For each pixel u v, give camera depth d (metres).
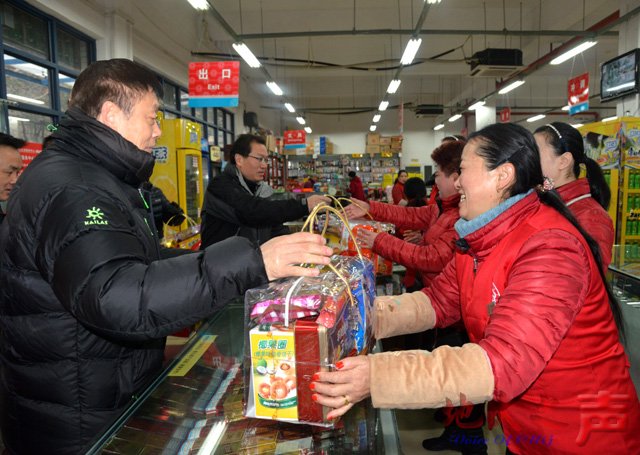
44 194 0.91
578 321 0.94
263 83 14.84
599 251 1.01
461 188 1.07
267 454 0.85
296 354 0.80
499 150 0.98
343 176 18.48
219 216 2.43
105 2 5.59
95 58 5.62
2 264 0.99
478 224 1.01
